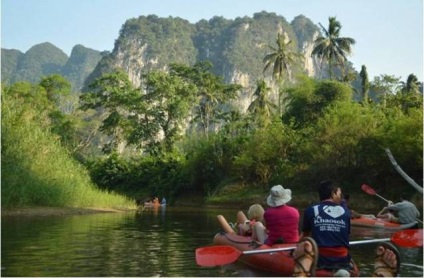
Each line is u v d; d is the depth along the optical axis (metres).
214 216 17.59
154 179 40.06
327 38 44.84
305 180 27.59
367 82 45.91
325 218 4.92
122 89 54.59
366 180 25.52
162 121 51.50
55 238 8.93
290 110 37.97
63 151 18.88
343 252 4.91
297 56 48.41
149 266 6.21
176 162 40.03
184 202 36.91
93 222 12.61
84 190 18.22
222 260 5.64
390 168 24.41
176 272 5.86
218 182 35.00
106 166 43.12
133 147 56.56
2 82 21.62
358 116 26.64
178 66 59.66
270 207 6.31
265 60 47.91
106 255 7.04
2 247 7.71
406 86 48.66
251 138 32.88
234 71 134.62
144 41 137.12
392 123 25.38
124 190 41.69
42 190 15.84
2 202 14.42
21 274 5.61
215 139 35.72
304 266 4.53
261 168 31.09
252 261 6.27
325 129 27.03
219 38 149.88
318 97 36.72
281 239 6.07
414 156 23.08
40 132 17.28
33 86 52.22
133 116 52.19
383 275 4.79
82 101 56.62
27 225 11.22
